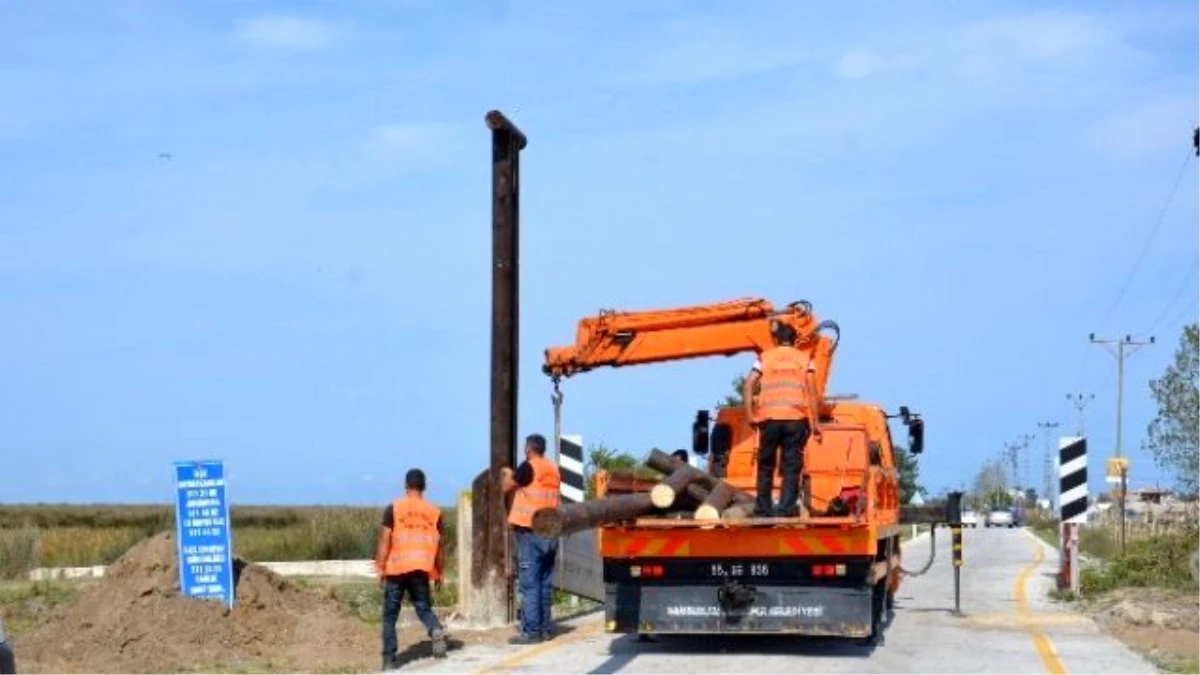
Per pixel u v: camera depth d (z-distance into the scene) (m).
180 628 16.56
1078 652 16.73
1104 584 25.28
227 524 17.38
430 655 16.78
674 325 18.92
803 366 16.86
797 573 16.33
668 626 16.50
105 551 39.88
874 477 16.72
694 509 17.14
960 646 17.34
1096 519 61.66
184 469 17.48
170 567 17.38
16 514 84.19
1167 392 29.53
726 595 16.38
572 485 23.45
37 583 27.06
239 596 17.34
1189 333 29.47
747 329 18.72
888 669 15.33
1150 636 18.27
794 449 16.64
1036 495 164.00
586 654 16.81
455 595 24.78
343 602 22.36
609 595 16.67
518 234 20.34
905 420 21.98
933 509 21.66
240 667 15.85
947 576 31.52
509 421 20.05
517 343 20.27
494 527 19.88
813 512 17.61
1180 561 25.73
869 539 16.12
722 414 19.66
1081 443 25.80
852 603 16.20
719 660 16.14
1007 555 44.31
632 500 16.36
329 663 16.14
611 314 19.14
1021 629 19.34
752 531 16.28
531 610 18.22
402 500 16.30
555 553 18.62
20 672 14.79
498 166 20.12
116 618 16.42
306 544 40.19
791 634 16.56
